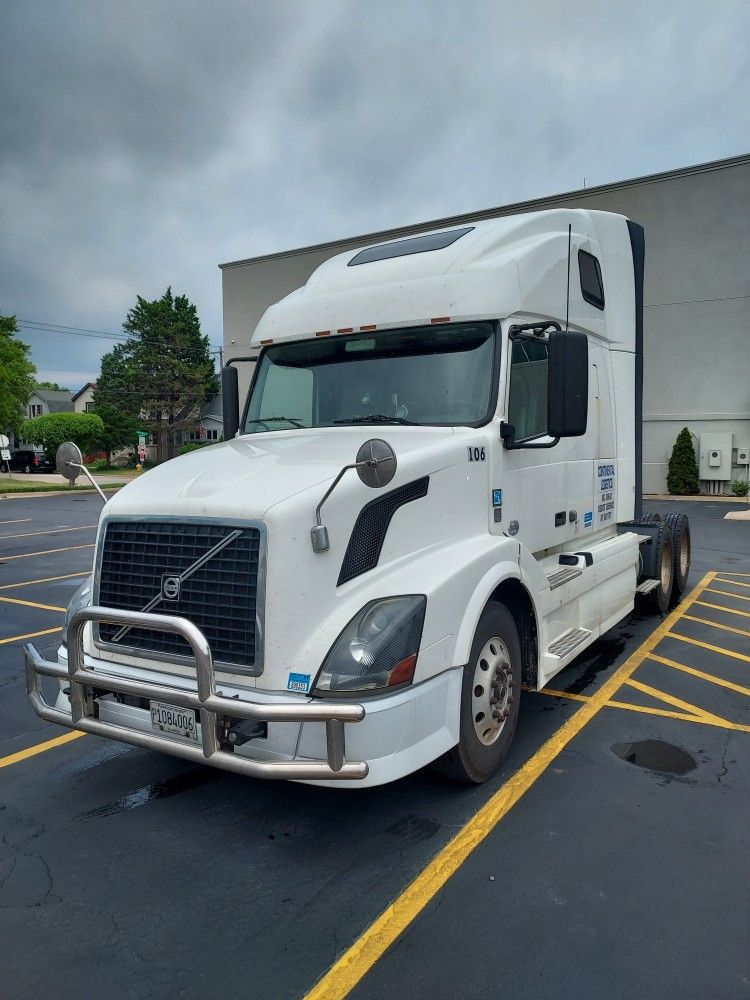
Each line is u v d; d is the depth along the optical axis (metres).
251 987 2.64
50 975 2.72
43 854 3.53
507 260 4.47
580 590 5.34
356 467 3.17
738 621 7.90
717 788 4.08
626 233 6.56
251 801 4.05
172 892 3.21
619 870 3.29
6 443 42.81
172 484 3.82
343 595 3.40
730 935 2.85
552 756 4.50
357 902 3.11
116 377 60.50
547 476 5.01
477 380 4.37
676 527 8.48
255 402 5.19
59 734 5.07
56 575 11.66
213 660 3.38
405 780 4.20
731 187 22.17
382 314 4.62
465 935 2.88
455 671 3.64
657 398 23.75
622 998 2.54
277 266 31.95
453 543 3.96
